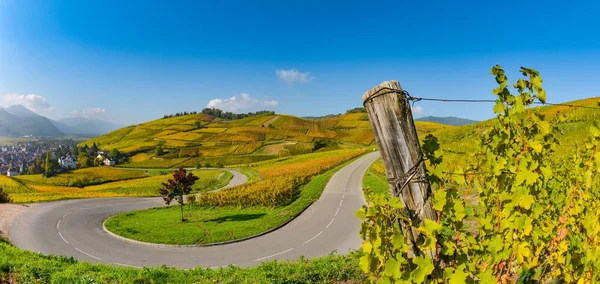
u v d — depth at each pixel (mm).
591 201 3230
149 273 10164
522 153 2352
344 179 40906
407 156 2154
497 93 2414
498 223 2492
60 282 9000
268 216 25969
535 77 2236
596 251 2787
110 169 110312
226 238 19812
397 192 2199
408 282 1925
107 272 10336
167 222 26469
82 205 36875
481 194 2900
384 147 2230
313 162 67062
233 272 10641
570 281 3045
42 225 25828
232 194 34344
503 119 2400
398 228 2213
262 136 153625
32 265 10305
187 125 195625
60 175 95812
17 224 26000
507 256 2467
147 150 149125
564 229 3506
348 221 21922
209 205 34531
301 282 8750
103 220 28438
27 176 95188
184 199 44219
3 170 180750
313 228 21016
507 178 2443
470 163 2854
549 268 3666
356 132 148750
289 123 174375
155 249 19141
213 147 142000
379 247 1956
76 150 174750
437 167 2229
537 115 2258
